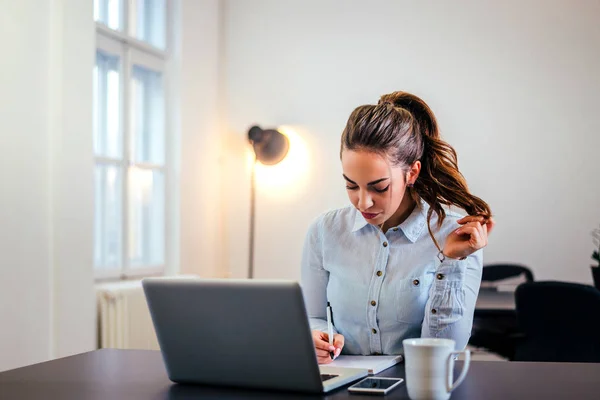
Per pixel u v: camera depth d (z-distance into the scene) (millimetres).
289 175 4750
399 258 1814
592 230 4336
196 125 4598
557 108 4383
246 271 4836
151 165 4238
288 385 1347
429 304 1645
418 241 1818
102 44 3840
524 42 4422
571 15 4363
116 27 3955
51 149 3311
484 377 1452
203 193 4672
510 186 4430
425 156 1770
